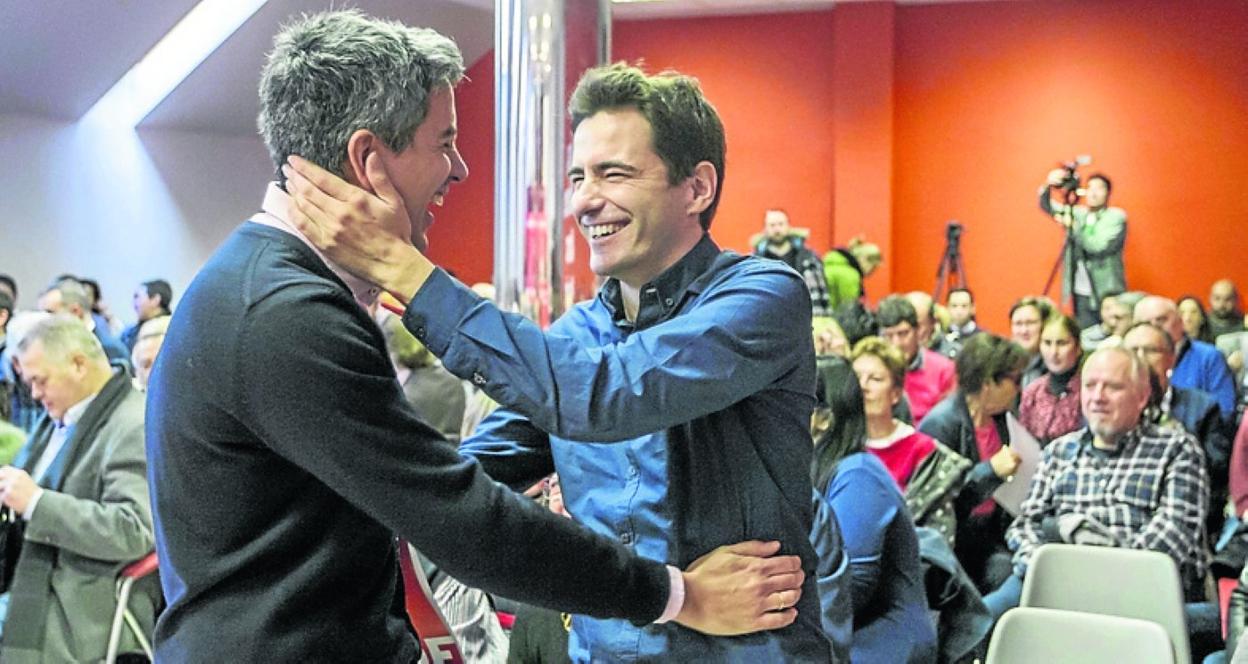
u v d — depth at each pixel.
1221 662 3.49
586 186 1.60
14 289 7.50
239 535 1.38
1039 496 4.00
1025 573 3.79
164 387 1.40
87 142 9.30
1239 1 9.95
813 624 1.64
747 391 1.53
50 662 3.22
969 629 3.37
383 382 1.38
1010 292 10.46
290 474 1.38
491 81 10.26
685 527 1.58
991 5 10.43
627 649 1.62
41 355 3.30
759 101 10.86
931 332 7.22
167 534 1.40
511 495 1.43
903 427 3.84
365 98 1.41
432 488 1.38
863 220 10.49
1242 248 10.01
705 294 1.58
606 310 1.71
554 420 1.46
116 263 9.53
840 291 8.76
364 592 1.43
